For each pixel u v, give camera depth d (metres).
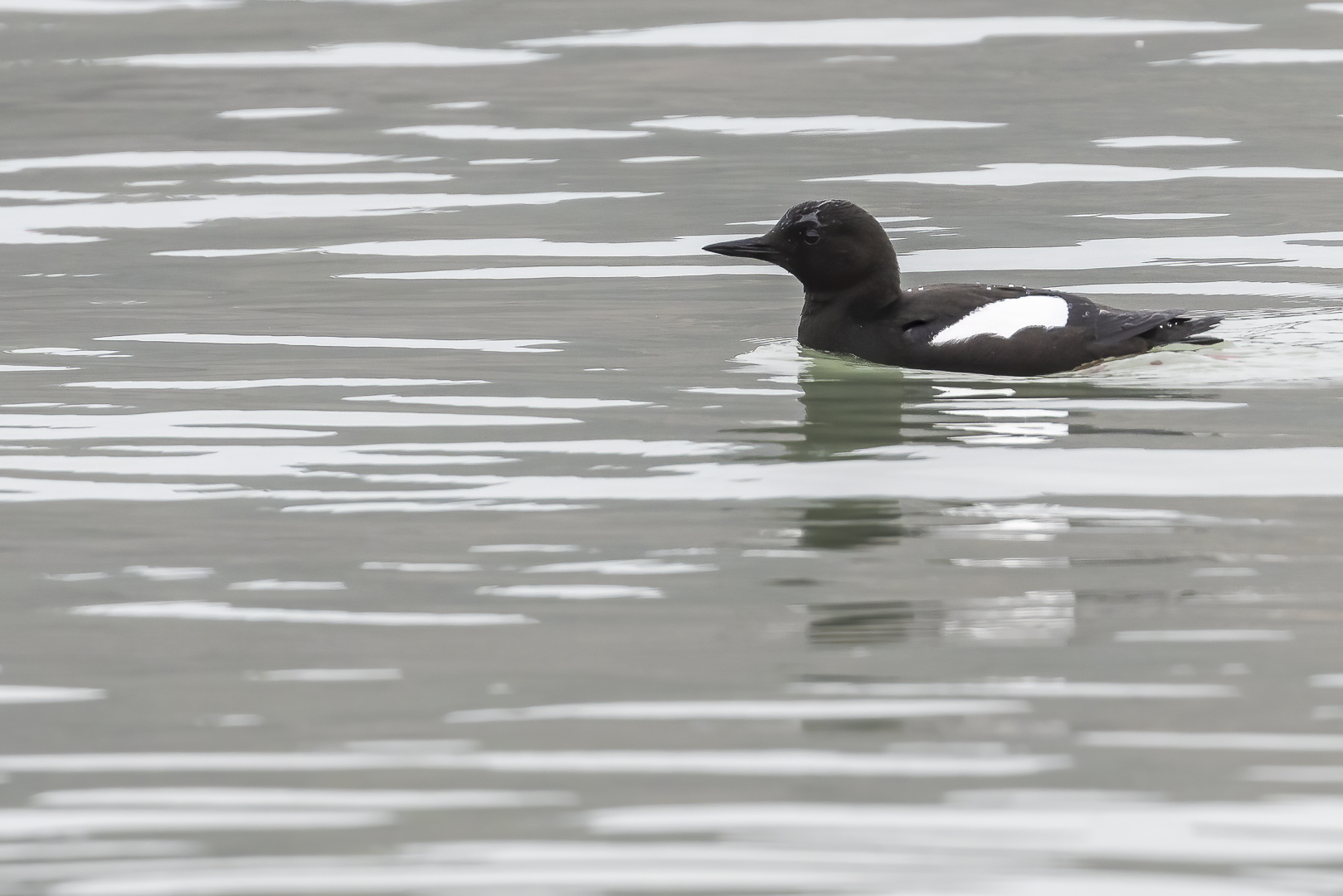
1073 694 9.27
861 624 10.30
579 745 8.78
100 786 8.41
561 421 14.90
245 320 19.03
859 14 36.53
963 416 14.82
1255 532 11.76
